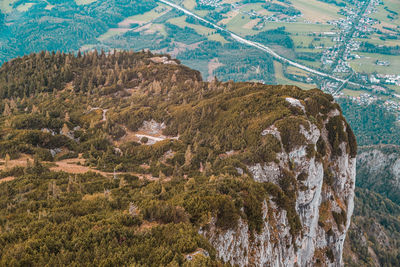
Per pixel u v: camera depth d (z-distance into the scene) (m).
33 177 73.00
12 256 37.97
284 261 78.75
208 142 102.19
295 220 85.19
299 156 91.19
